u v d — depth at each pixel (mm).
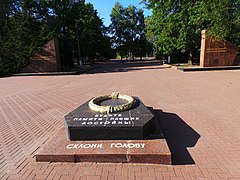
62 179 2898
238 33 16828
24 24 22891
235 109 6027
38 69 21234
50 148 3541
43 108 7109
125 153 3246
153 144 3539
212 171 2984
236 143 3867
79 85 12320
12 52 21906
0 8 24016
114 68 27297
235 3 16156
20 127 5230
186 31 19594
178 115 5672
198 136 4238
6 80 16969
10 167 3297
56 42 20969
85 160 3311
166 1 20797
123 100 5227
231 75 13750
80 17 32406
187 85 10516
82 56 37312
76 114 4340
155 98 7867
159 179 2822
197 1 19125
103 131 3748
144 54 56156
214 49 18328
